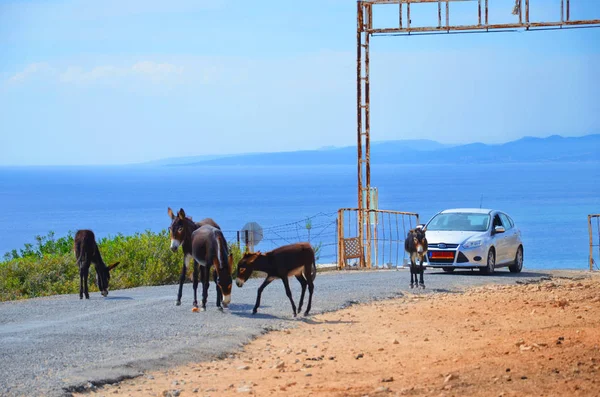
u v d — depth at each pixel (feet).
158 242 85.81
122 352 41.06
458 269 92.84
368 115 105.70
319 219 533.96
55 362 38.34
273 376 36.32
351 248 101.60
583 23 98.07
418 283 71.97
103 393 33.55
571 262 279.28
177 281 82.64
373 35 105.09
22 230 572.10
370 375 35.76
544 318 50.78
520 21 99.55
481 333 46.06
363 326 50.26
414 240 69.51
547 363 35.42
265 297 63.36
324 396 31.83
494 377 33.30
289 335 47.47
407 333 47.16
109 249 84.94
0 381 34.37
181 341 44.37
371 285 72.13
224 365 39.32
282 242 331.98
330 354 41.39
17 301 63.26
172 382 35.55
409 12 102.83
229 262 54.60
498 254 86.38
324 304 59.26
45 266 79.77
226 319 52.16
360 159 105.81
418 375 34.86
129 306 58.44
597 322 48.44
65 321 51.39
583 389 30.94
